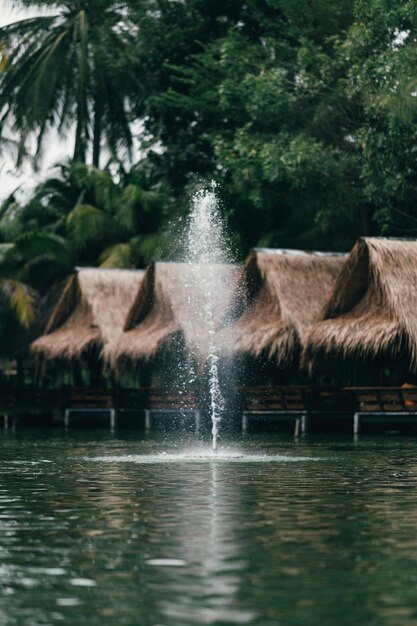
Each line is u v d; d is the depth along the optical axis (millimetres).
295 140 33562
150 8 45812
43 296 44000
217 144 36375
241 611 6504
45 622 6293
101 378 40656
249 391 31062
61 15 49938
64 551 8438
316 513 10562
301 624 6188
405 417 26797
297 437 26500
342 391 29047
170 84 44406
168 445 23156
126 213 42875
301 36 36344
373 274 26688
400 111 30109
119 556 8211
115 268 40688
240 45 38312
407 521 10000
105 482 13742
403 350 27391
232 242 40156
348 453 19609
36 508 11008
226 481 13812
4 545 8719
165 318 33219
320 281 30141
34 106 46344
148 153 44469
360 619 6312
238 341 29922
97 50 45844
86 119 48844
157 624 6211
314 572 7598
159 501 11562
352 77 31828
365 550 8445
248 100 36250
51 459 18297
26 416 38062
